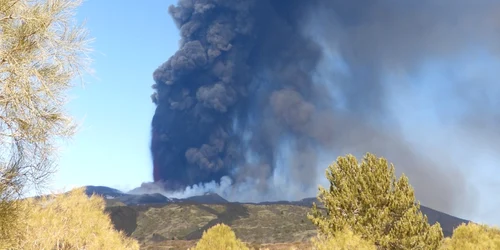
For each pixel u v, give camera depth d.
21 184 4.46
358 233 14.94
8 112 4.19
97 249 9.63
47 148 4.47
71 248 9.38
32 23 4.24
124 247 10.45
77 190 10.12
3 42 4.13
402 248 14.82
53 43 4.45
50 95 4.30
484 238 15.62
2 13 4.08
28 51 4.29
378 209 15.55
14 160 4.41
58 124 4.52
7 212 4.50
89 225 9.84
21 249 5.07
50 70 4.51
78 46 4.65
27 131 4.28
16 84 4.05
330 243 12.43
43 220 8.38
